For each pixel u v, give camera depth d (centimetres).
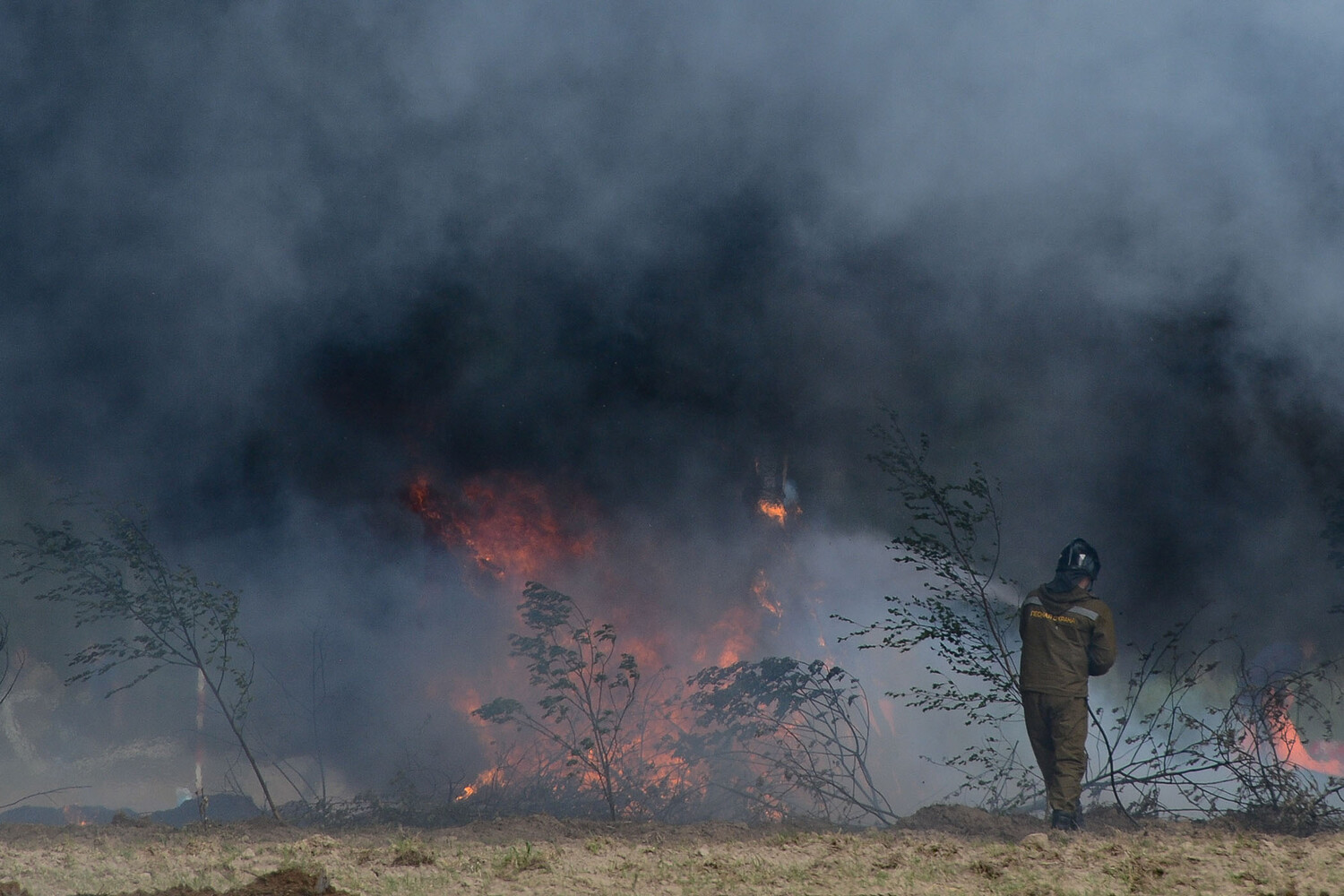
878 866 646
